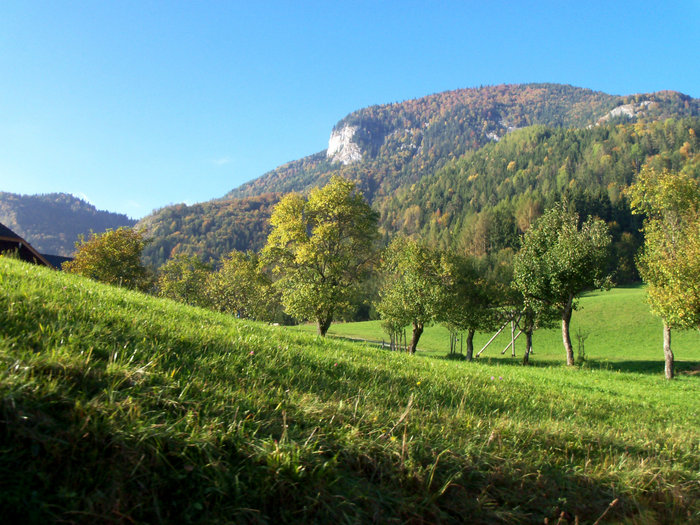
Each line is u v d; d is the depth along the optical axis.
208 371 5.02
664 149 193.25
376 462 4.02
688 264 21.78
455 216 197.12
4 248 30.36
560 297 31.11
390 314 41.25
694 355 43.19
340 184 33.06
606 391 12.91
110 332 5.18
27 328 4.52
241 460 3.57
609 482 4.75
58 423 3.19
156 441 3.33
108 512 2.78
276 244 34.03
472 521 3.73
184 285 59.94
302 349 7.96
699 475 5.38
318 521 3.30
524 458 4.78
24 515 2.59
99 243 46.69
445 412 5.73
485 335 64.81
